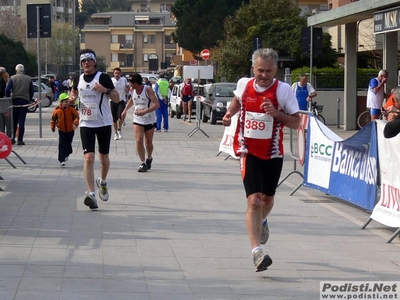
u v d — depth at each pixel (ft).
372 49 110.73
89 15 477.36
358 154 34.19
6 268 24.03
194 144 69.00
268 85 23.57
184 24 202.59
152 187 42.34
